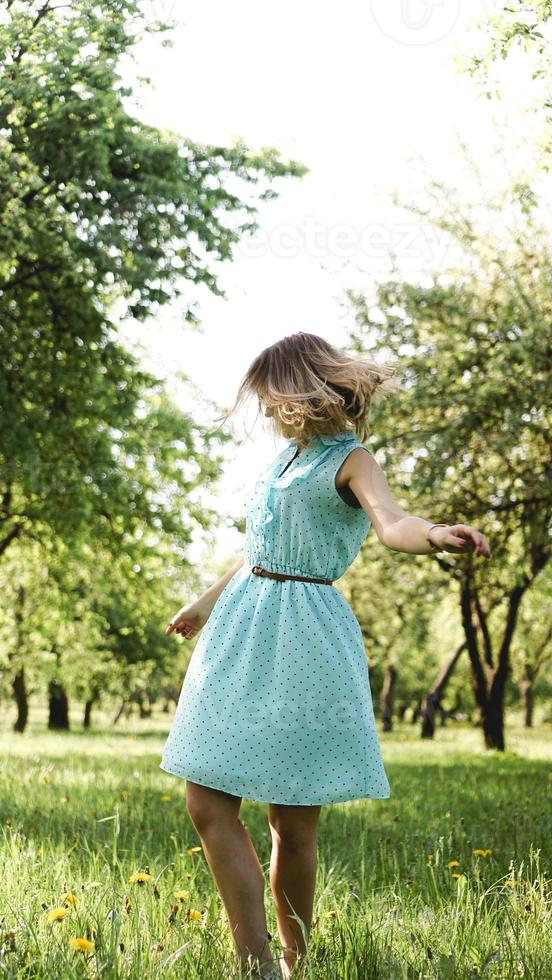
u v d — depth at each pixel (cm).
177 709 278
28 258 1148
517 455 1317
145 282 1132
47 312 1297
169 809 586
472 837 470
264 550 280
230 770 258
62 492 1288
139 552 1531
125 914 268
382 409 1280
